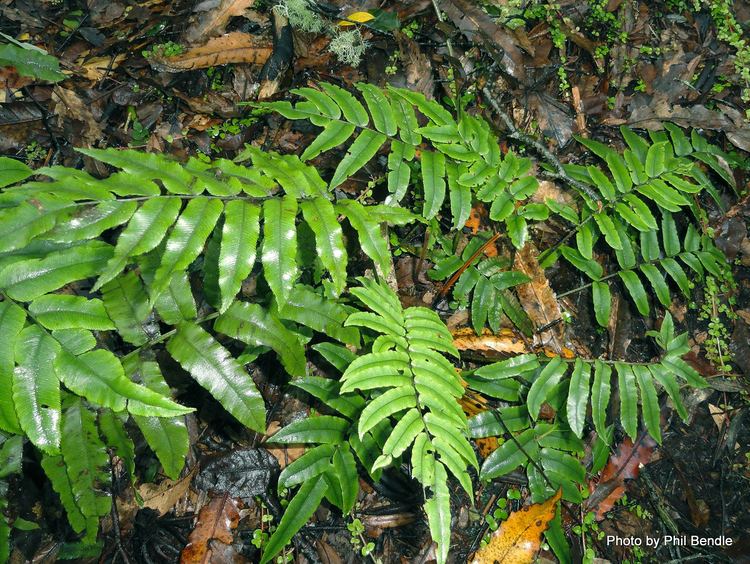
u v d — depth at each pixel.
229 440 2.73
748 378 3.16
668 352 2.57
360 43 3.58
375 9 3.59
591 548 2.73
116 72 3.52
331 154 3.25
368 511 2.67
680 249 3.05
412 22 3.71
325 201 1.97
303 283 2.67
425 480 1.70
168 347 2.19
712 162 3.13
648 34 3.96
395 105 2.50
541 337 2.92
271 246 1.81
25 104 3.27
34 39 3.54
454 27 3.27
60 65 3.44
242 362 2.47
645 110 3.62
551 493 2.64
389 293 2.22
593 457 2.82
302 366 2.30
